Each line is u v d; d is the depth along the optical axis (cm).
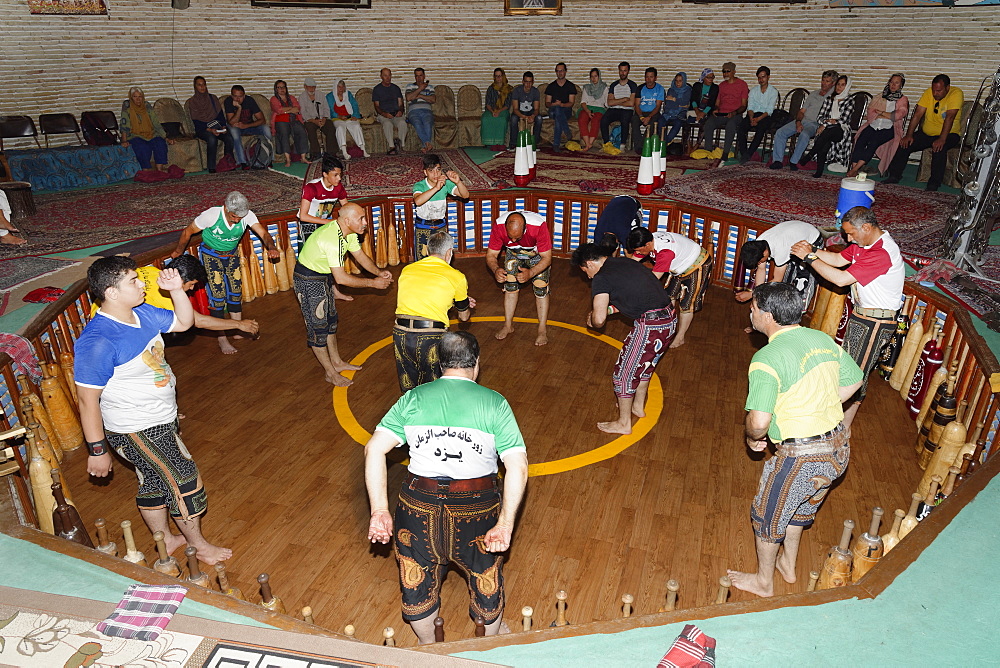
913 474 448
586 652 221
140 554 317
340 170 675
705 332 662
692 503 425
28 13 1004
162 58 1138
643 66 1322
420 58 1333
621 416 492
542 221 587
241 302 677
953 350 490
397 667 204
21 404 412
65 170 965
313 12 1229
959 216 597
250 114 1073
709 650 215
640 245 501
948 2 1060
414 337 427
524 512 416
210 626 220
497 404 271
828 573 316
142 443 337
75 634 218
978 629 231
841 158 1043
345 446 480
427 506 273
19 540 268
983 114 569
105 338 316
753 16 1218
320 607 347
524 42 1344
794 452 305
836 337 616
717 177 982
